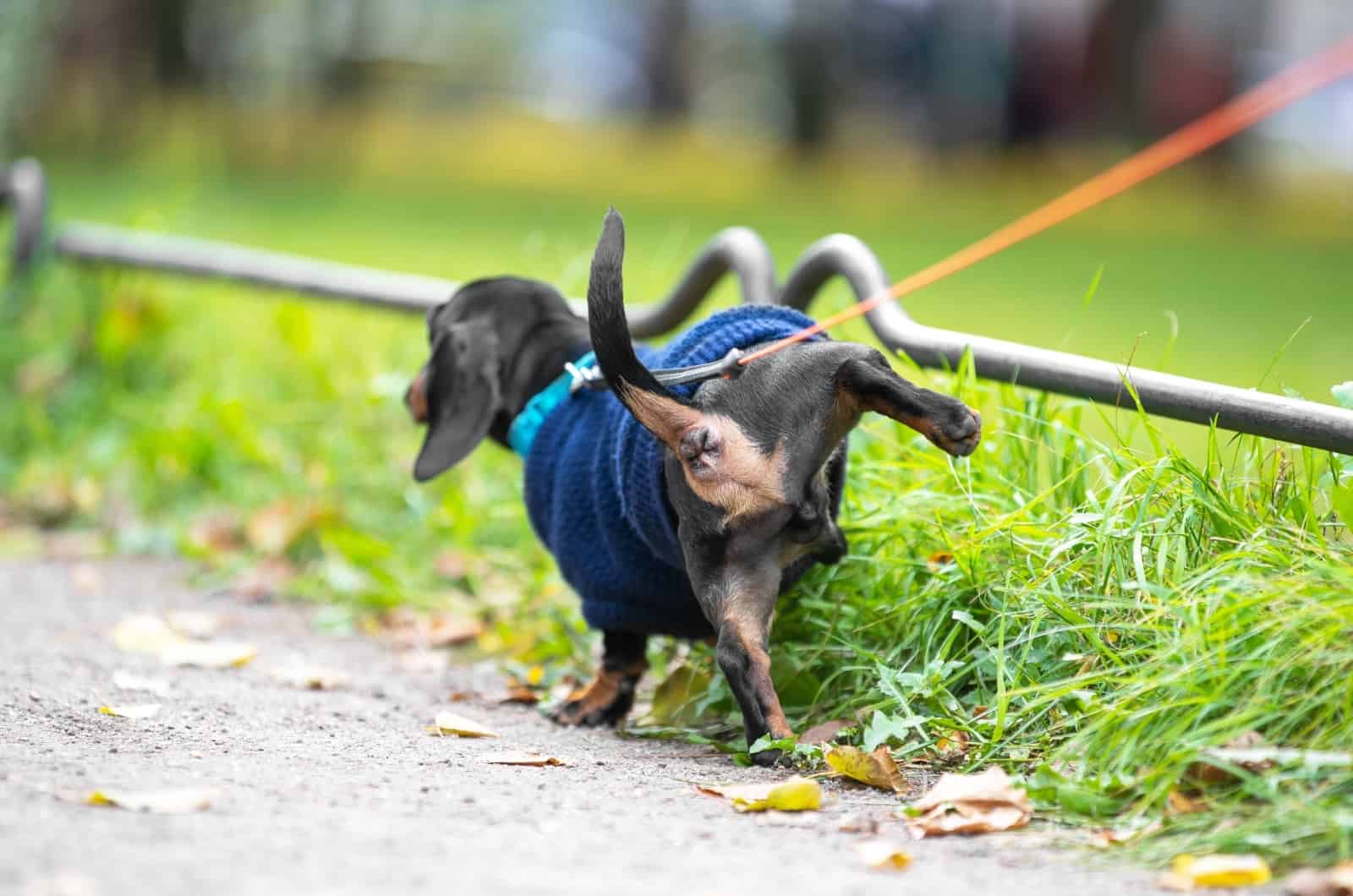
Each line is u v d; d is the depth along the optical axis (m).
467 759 5.59
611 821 4.71
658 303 8.30
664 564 6.04
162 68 30.53
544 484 6.51
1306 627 4.85
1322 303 20.77
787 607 6.39
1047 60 37.41
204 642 8.00
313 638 8.29
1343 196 36.34
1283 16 41.19
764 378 5.46
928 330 6.75
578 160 39.91
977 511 5.93
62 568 9.69
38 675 6.73
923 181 35.84
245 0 31.84
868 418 7.19
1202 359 16.17
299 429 10.51
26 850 4.03
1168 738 4.76
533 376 6.73
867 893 4.05
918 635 5.95
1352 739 4.62
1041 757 5.25
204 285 12.18
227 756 5.38
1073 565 5.67
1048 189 34.31
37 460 11.17
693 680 6.57
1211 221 32.03
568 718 6.61
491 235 23.77
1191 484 5.66
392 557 9.09
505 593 8.41
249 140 32.44
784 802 4.90
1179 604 5.13
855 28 39.56
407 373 10.24
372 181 32.81
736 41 47.19
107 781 4.83
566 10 50.44
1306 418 5.36
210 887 3.81
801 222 27.81
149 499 10.59
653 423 5.38
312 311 11.69
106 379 11.59
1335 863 4.23
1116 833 4.57
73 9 26.80
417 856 4.18
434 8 44.41
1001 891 4.11
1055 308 20.39
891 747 5.62
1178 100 36.47
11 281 11.78
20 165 12.01
